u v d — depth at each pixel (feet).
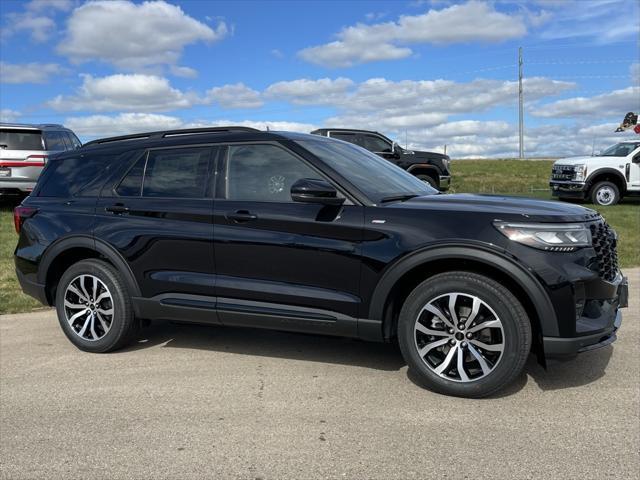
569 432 10.27
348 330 12.55
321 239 12.55
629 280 23.56
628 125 63.87
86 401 12.10
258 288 13.19
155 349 15.57
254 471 9.18
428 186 15.64
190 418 11.16
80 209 15.40
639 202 59.16
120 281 14.82
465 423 10.71
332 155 13.85
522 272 11.02
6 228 36.22
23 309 20.33
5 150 39.24
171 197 14.39
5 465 9.53
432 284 11.80
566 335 11.07
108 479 9.04
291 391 12.41
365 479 8.89
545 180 79.61
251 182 13.61
